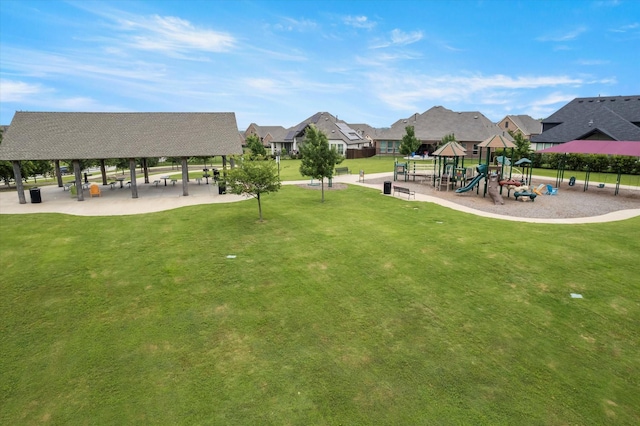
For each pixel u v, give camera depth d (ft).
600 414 19.08
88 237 49.57
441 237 47.91
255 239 47.96
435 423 18.58
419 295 32.04
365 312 29.37
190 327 27.55
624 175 118.73
